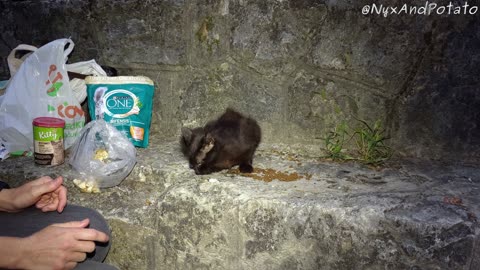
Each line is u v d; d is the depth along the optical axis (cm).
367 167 105
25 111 113
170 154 113
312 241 85
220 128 103
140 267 100
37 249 60
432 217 80
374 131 111
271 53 113
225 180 98
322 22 108
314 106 114
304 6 108
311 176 100
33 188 73
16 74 114
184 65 120
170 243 95
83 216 81
